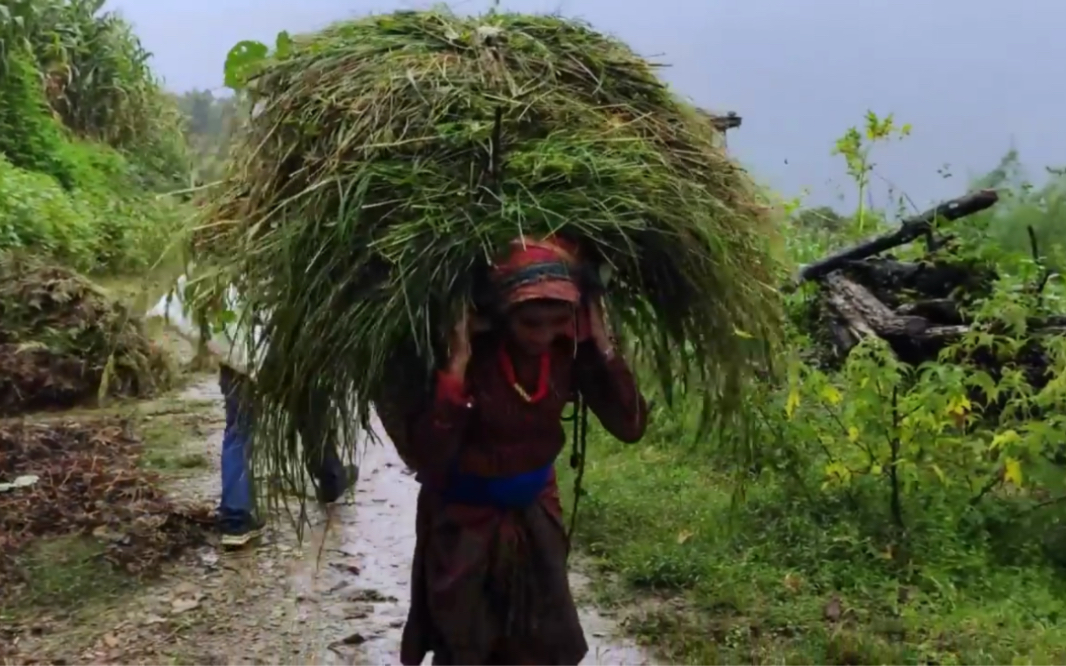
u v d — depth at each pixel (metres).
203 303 3.22
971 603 4.34
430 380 2.78
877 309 6.91
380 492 5.93
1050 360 5.80
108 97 18.53
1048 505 4.97
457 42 3.16
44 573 4.76
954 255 7.34
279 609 4.50
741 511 5.09
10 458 6.23
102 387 4.62
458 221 2.71
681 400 3.70
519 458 2.92
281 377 2.94
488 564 2.97
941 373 4.84
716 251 3.00
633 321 3.23
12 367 7.56
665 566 4.66
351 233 2.79
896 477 4.97
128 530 5.22
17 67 15.34
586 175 2.87
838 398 4.94
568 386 2.98
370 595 4.64
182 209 3.41
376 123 2.90
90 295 8.10
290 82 3.13
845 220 9.04
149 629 4.31
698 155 3.24
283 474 3.09
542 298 2.66
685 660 4.01
